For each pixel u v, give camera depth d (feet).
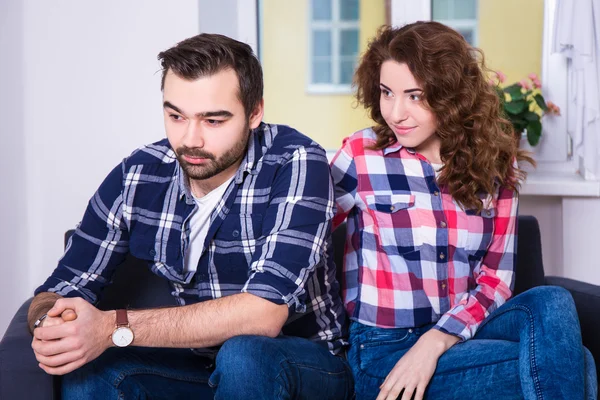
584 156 8.13
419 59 5.36
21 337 4.91
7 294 7.48
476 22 8.82
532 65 8.79
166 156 5.47
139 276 6.07
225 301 4.73
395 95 5.51
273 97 9.67
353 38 9.55
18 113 7.32
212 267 5.29
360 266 5.75
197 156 4.88
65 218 7.47
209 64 4.77
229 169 5.20
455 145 5.60
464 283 5.72
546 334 4.62
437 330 5.30
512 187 5.88
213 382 4.65
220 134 4.86
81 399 4.79
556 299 4.76
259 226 5.18
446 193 5.78
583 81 8.03
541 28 8.72
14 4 7.24
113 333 4.59
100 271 5.44
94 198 5.45
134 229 5.41
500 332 5.14
